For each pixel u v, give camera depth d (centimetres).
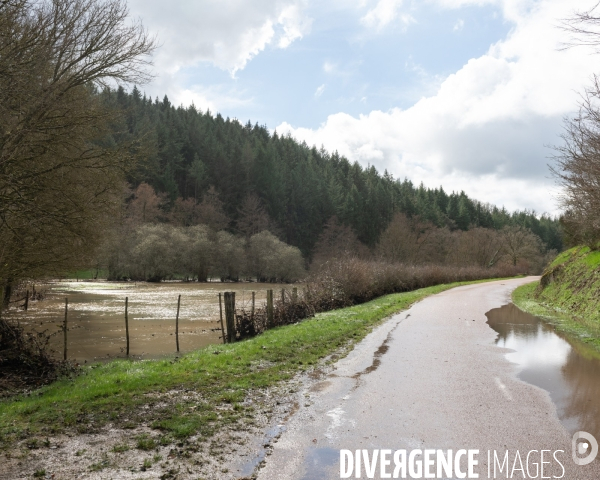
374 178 13812
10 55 970
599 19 739
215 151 10088
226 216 8781
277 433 590
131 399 749
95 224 1337
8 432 596
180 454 524
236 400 738
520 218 14212
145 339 1730
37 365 1080
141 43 1233
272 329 1636
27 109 1022
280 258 7350
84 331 1908
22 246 1180
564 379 866
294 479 463
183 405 714
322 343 1268
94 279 6266
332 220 9381
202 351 1265
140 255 6112
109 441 566
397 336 1396
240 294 4184
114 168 1279
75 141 1186
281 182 10250
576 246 2995
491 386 815
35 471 479
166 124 9956
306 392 786
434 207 11831
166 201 8112
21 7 966
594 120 1086
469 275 6050
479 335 1415
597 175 1126
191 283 6525
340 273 2656
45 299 3322
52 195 1129
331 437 575
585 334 1416
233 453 527
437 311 2162
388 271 3534
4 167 1016
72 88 1170
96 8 1172
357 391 787
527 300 2772
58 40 1092
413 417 648
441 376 891
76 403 733
